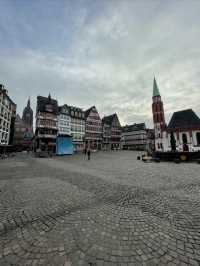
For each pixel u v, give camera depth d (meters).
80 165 16.09
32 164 17.31
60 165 16.19
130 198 5.54
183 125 48.31
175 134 48.34
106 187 7.09
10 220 3.91
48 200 5.39
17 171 12.10
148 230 3.38
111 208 4.64
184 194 5.92
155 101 58.06
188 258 2.52
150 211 4.40
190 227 3.50
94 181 8.37
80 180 8.63
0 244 2.95
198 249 2.74
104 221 3.81
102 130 73.25
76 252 2.69
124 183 7.85
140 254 2.63
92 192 6.32
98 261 2.47
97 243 2.93
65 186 7.33
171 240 3.01
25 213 4.33
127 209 4.55
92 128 66.56
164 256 2.57
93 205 4.90
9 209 4.62
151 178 8.98
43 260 2.52
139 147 84.62
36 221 3.85
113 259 2.51
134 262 2.44
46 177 9.60
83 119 62.66
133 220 3.85
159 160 18.56
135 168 13.38
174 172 10.82
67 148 35.84
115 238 3.09
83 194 6.05
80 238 3.10
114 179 8.85
